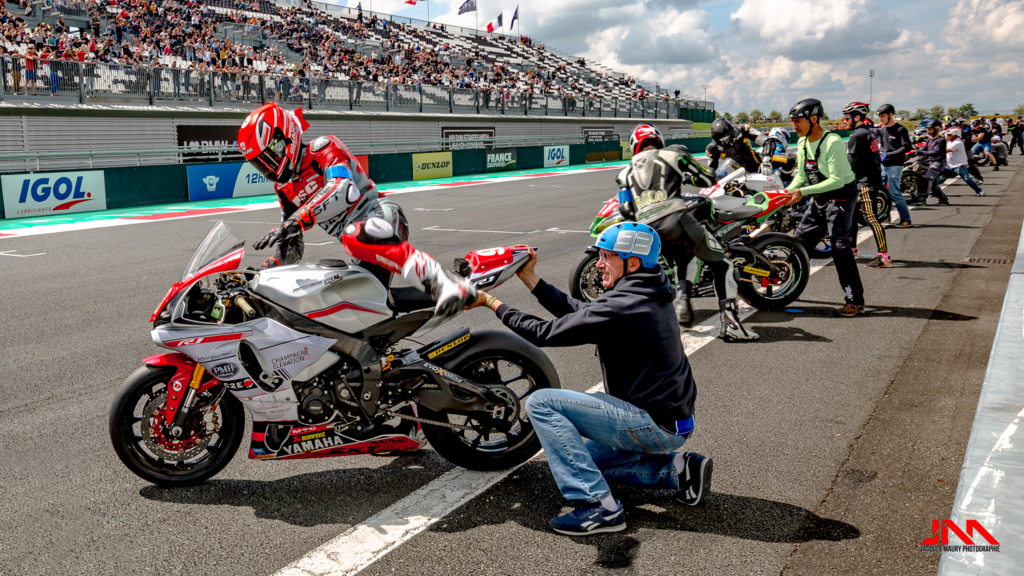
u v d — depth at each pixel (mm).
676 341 3076
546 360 3637
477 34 53969
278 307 3338
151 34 26844
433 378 3402
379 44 40656
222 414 3602
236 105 26750
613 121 46188
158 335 3324
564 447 3059
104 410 4594
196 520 3234
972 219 12383
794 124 6465
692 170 5781
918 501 3277
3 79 20781
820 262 8938
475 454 3650
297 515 3270
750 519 3162
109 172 17547
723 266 5867
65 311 7262
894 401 4496
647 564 2832
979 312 6520
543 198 19016
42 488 3543
